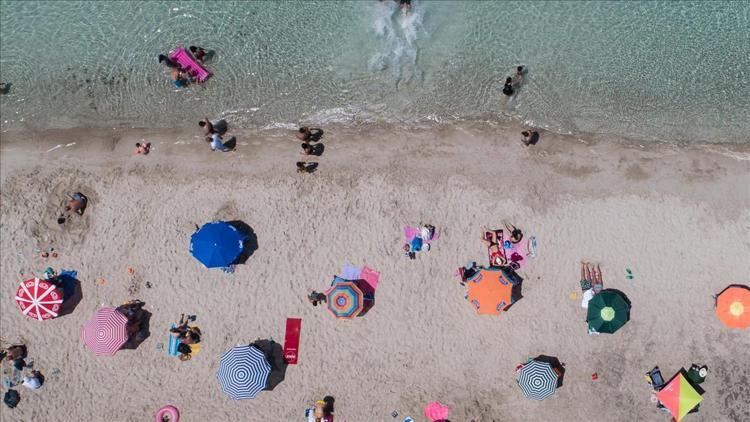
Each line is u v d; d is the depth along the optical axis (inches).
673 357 629.6
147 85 725.9
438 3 740.7
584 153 680.4
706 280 643.5
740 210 660.7
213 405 629.9
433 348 635.5
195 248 622.2
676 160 677.9
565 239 655.1
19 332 650.2
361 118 704.4
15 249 666.2
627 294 641.6
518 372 623.2
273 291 651.5
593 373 628.1
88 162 691.4
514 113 700.7
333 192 674.2
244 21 749.3
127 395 634.8
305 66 730.2
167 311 650.2
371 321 641.6
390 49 728.3
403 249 655.1
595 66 720.3
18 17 749.9
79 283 658.8
